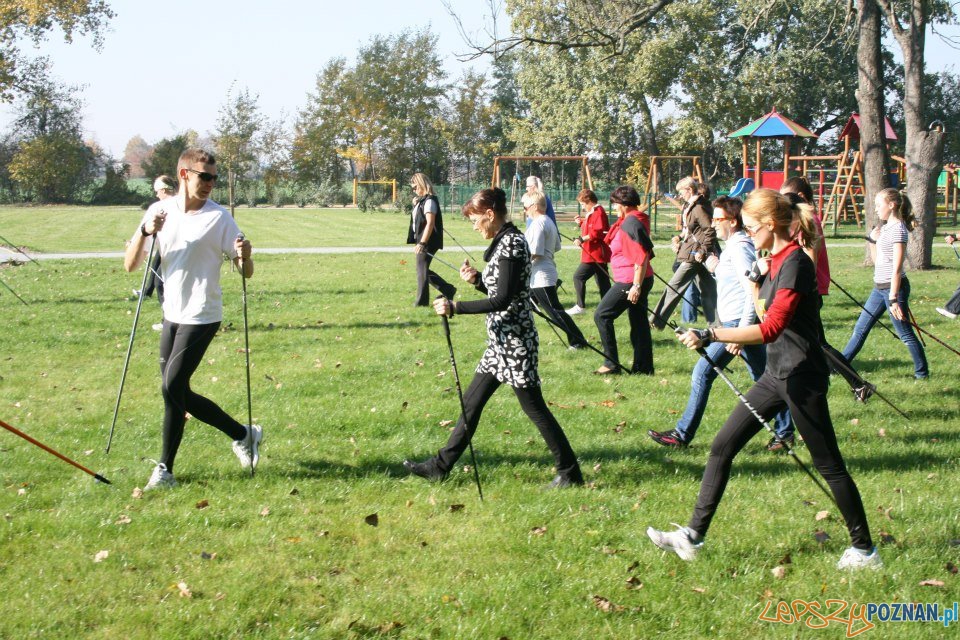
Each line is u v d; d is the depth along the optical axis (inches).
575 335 339.6
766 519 193.0
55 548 175.9
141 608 153.0
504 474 221.8
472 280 205.6
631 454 238.4
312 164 2664.9
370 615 152.0
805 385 164.2
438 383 318.7
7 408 282.4
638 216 318.7
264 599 157.1
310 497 205.8
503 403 289.3
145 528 185.6
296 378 326.6
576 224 1252.5
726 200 244.8
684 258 392.5
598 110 1752.0
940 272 688.4
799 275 162.1
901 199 311.9
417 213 487.2
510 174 2566.4
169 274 206.8
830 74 1881.2
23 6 1654.8
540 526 189.9
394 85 2603.3
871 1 715.4
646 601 158.2
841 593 160.2
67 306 489.1
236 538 181.2
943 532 184.5
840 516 193.6
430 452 239.0
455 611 152.9
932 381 317.1
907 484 214.4
